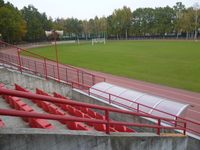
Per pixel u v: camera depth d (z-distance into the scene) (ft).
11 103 28.37
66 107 37.11
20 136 11.14
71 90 53.83
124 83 84.84
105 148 16.24
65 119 12.68
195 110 56.49
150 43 264.72
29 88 45.42
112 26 412.36
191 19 322.75
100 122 15.80
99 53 178.19
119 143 17.69
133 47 220.64
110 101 44.70
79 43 314.14
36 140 11.78
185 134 34.06
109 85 51.37
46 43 311.47
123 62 130.93
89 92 50.16
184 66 111.86
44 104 31.91
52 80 50.44
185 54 154.10
